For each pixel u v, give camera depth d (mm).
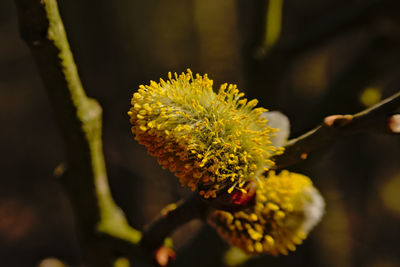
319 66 823
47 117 1060
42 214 1008
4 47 1045
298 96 746
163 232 236
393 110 202
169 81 208
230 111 208
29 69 1060
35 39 217
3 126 1105
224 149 207
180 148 204
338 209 784
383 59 319
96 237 257
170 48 876
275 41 344
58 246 926
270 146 210
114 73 656
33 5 213
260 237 218
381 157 926
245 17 772
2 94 1080
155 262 241
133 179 627
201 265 331
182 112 205
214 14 888
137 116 203
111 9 634
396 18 306
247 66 350
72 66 227
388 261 834
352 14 323
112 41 641
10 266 890
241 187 210
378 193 918
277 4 335
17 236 961
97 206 256
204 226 342
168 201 791
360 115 205
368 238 849
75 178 252
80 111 236
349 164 832
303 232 222
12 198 1049
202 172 206
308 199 223
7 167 1071
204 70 828
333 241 744
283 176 225
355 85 314
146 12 809
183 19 898
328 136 208
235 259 324
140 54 755
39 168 1067
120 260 266
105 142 366
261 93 350
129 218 431
